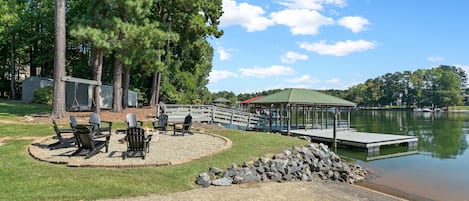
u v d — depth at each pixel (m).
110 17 17.69
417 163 15.41
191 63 36.41
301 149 11.69
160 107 20.75
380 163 15.41
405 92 115.94
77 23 16.67
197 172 7.93
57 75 16.06
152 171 7.68
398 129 34.62
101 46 16.69
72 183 6.55
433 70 113.38
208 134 14.27
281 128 25.91
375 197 7.88
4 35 32.62
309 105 27.08
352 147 19.92
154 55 21.08
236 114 25.00
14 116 16.36
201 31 28.67
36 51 35.72
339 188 8.51
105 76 31.17
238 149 10.65
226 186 7.54
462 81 129.38
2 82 36.88
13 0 33.12
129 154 9.12
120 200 5.98
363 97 121.38
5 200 5.54
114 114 19.78
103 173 7.28
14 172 7.16
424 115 73.06
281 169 9.31
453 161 16.02
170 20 27.45
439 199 9.60
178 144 11.45
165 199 6.21
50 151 9.41
